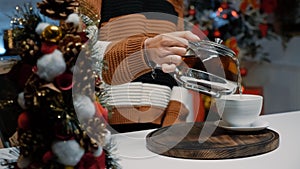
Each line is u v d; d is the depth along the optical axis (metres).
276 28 2.69
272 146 0.87
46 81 0.56
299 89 2.64
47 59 0.55
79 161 0.58
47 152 0.57
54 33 0.55
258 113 0.95
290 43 2.68
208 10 2.43
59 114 0.56
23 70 0.57
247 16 2.55
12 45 0.59
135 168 0.77
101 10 1.16
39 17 0.58
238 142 0.87
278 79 2.80
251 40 2.63
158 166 0.78
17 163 0.60
